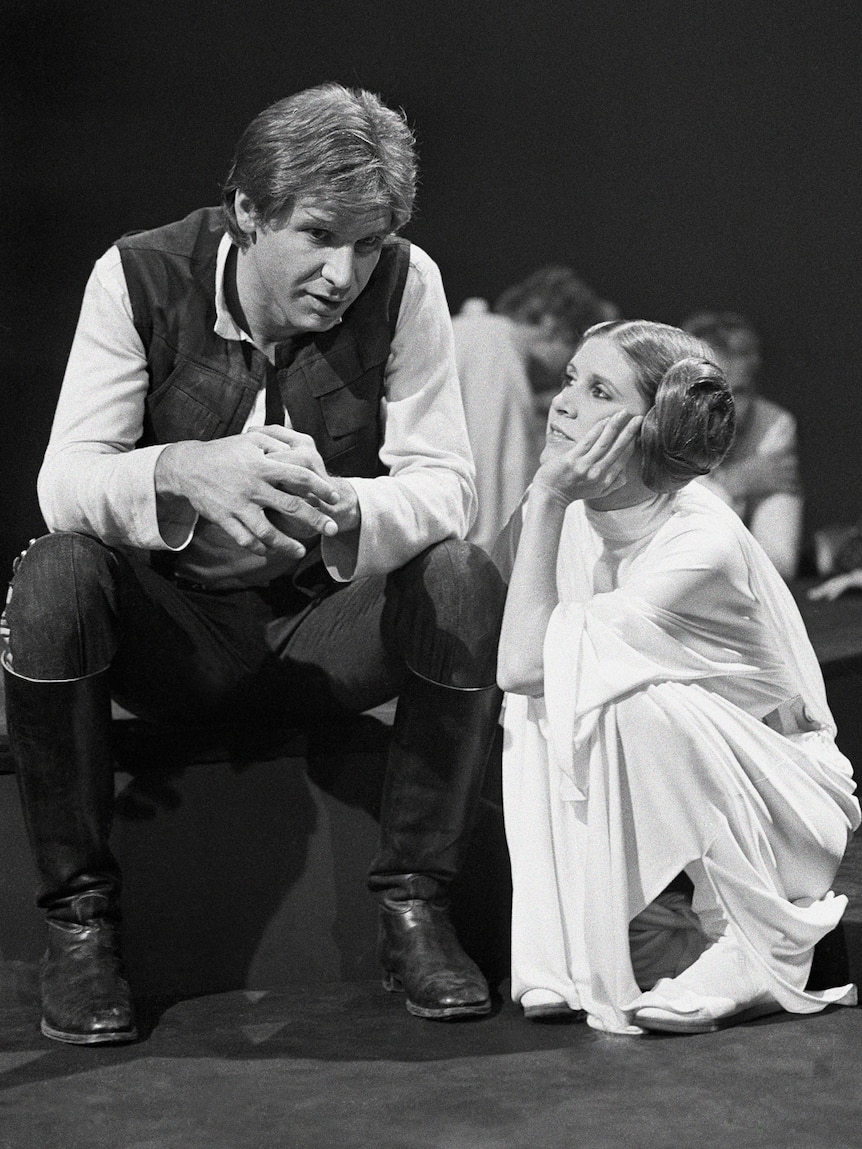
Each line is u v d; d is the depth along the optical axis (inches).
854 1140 82.1
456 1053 96.0
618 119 337.1
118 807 109.9
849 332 337.7
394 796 104.5
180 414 105.6
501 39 334.3
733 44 334.3
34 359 321.1
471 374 257.3
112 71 320.2
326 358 106.2
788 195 336.5
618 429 103.4
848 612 201.8
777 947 101.8
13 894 108.4
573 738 100.0
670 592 103.0
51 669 97.0
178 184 324.5
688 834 100.4
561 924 104.3
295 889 112.3
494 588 102.9
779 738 105.9
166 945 110.6
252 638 109.7
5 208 319.3
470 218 339.9
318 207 96.2
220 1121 85.6
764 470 257.3
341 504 99.0
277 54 325.4
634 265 340.8
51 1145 82.7
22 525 318.3
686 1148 81.4
